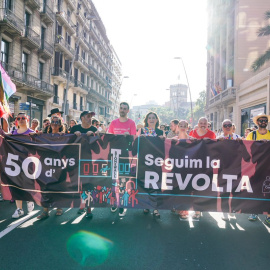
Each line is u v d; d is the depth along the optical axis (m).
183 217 4.70
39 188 4.54
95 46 44.78
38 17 23.52
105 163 4.55
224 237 3.91
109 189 4.53
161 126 11.11
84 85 37.41
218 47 36.88
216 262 3.13
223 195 4.41
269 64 24.05
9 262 3.04
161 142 4.50
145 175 4.50
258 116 5.07
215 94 34.94
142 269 2.95
